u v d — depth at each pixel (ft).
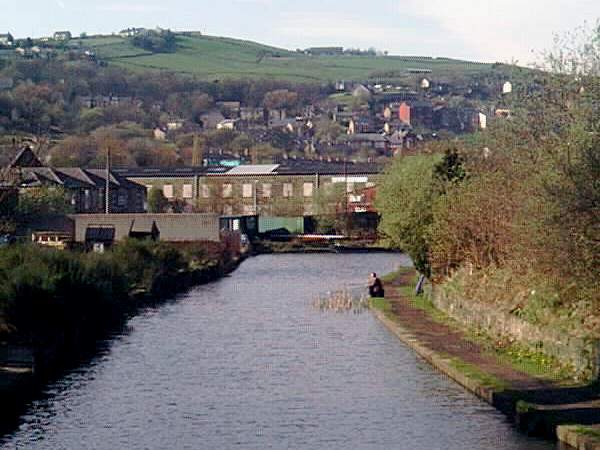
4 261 156.97
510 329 138.62
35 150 468.34
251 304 220.84
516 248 138.00
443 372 129.59
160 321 189.16
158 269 242.17
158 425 104.83
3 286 142.10
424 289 219.20
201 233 343.67
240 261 363.15
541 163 133.18
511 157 164.04
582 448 86.17
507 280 153.58
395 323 173.88
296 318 193.47
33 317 141.49
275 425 104.12
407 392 118.32
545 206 121.29
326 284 270.26
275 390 121.70
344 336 167.12
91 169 460.14
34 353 128.67
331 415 107.86
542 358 124.98
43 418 108.37
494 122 193.47
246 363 140.77
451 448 92.99
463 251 184.85
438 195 215.51
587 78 134.82
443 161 224.74
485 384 113.39
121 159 561.02
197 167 528.22
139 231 326.03
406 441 96.37
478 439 95.76
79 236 322.55
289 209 490.08
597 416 95.25
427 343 148.87
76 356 147.64
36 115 651.66
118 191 437.99
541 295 130.31
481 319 154.51
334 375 130.72
